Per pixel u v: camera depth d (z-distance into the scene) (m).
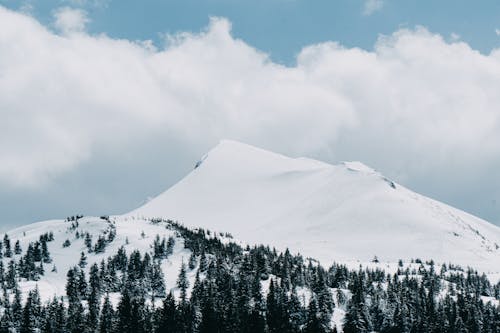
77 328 192.12
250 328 187.88
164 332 185.75
